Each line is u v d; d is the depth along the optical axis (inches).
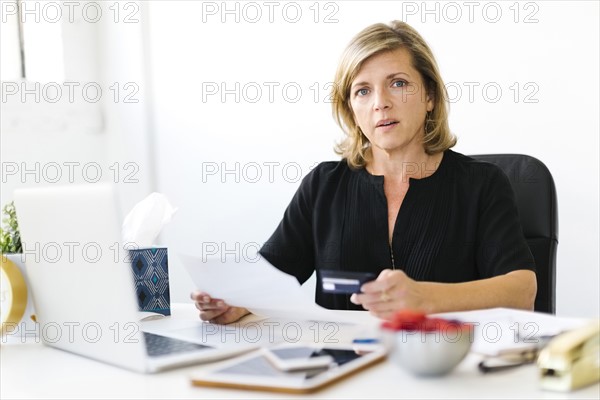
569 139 90.7
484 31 95.3
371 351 38.5
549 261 64.2
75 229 38.9
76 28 119.4
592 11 88.2
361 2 104.6
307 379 33.2
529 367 36.8
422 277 62.8
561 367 32.2
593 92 88.8
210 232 119.6
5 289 46.8
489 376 35.2
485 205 62.7
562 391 32.4
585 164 89.8
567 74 90.4
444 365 34.4
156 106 122.0
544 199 65.1
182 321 52.9
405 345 34.4
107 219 36.8
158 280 55.8
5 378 37.8
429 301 46.8
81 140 118.7
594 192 89.4
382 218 64.8
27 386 35.9
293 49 110.7
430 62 64.1
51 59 118.3
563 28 90.1
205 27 117.0
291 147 112.2
